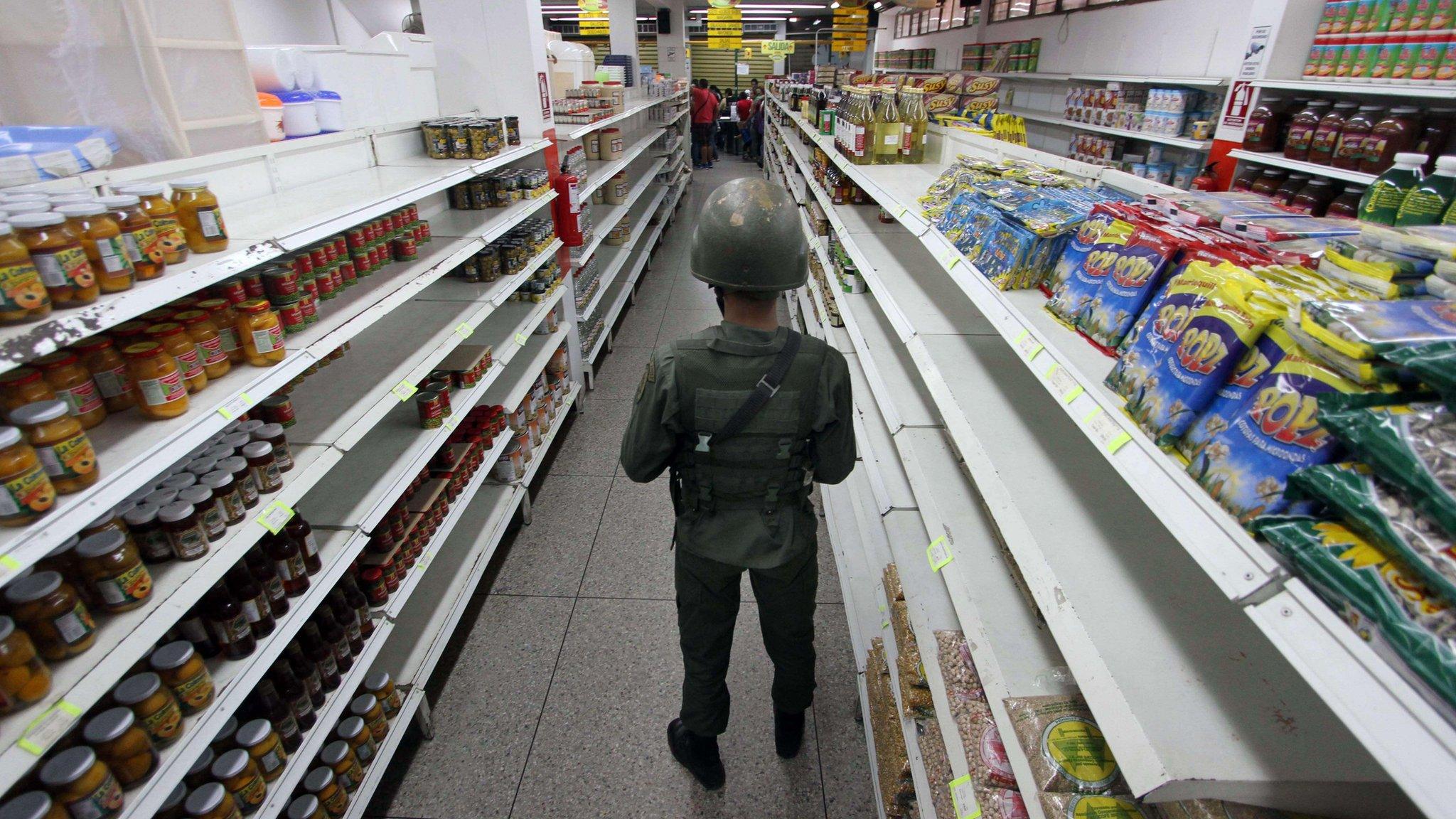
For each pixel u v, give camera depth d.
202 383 1.27
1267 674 0.93
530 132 3.28
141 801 1.09
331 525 1.75
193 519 1.20
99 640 1.04
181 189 1.18
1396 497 0.58
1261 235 1.16
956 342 1.97
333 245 1.84
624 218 6.41
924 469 1.87
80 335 0.92
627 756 2.04
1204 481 0.80
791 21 19.94
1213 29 4.70
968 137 2.83
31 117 1.34
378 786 1.92
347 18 4.02
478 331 3.04
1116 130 5.61
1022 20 8.13
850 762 2.03
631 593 2.68
